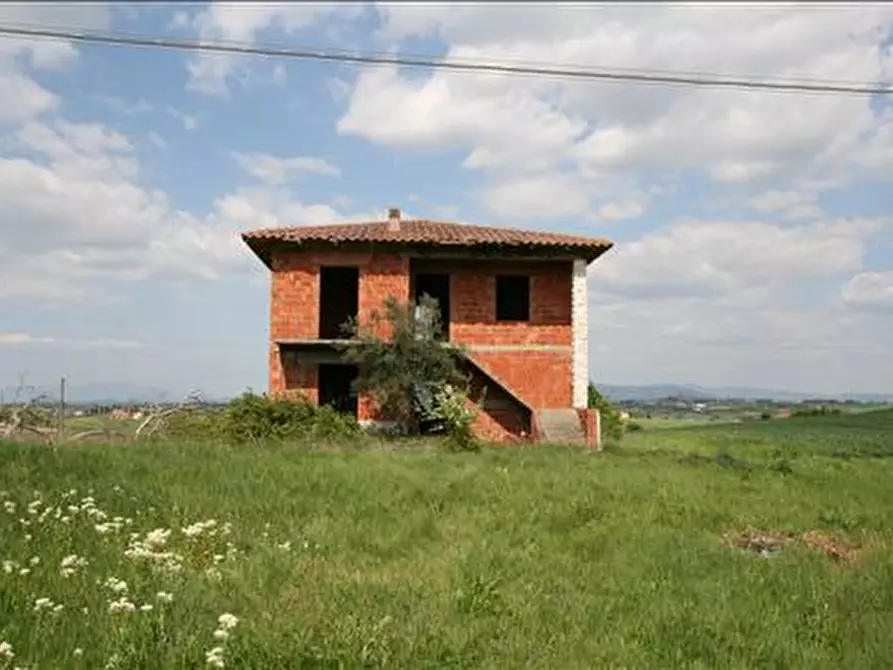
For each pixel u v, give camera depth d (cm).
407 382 2541
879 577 934
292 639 606
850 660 670
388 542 998
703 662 660
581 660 643
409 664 596
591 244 2759
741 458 2558
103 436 1936
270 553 877
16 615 614
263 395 2405
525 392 2794
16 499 1029
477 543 1032
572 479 1571
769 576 930
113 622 602
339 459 1627
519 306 2984
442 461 1753
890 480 1994
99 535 891
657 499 1430
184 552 857
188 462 1439
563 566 955
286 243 2708
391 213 3059
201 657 557
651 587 878
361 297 2734
